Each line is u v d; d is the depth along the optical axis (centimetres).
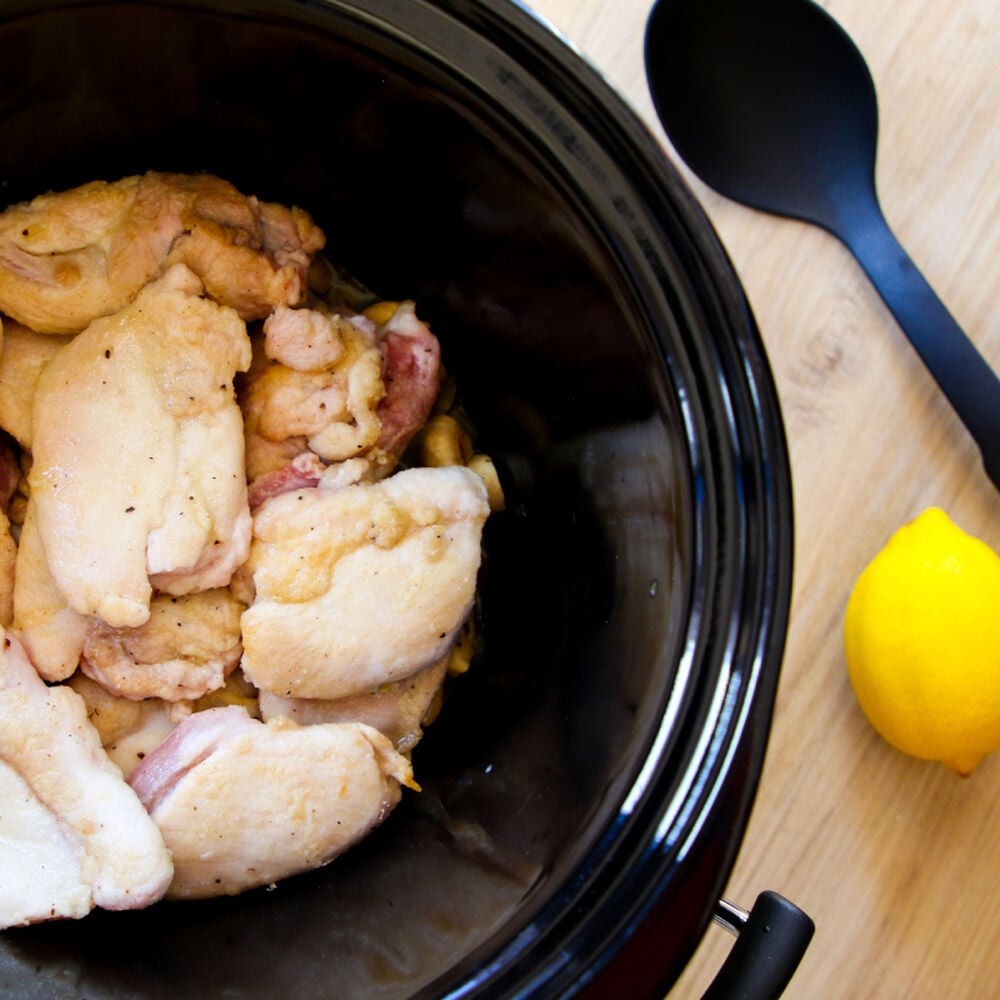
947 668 65
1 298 64
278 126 65
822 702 69
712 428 60
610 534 64
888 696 66
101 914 64
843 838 68
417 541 65
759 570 59
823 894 68
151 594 64
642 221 60
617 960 58
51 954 62
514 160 61
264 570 64
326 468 66
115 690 65
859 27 68
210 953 63
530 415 69
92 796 62
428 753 69
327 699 66
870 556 69
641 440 62
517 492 70
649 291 60
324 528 65
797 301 69
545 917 59
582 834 60
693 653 60
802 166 69
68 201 65
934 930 68
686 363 60
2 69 60
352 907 64
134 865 62
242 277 65
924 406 69
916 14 69
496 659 69
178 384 64
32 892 62
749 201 69
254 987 62
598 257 61
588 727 63
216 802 63
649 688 61
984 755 67
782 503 60
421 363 68
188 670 65
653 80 67
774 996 58
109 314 65
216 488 64
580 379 65
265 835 63
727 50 68
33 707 63
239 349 65
